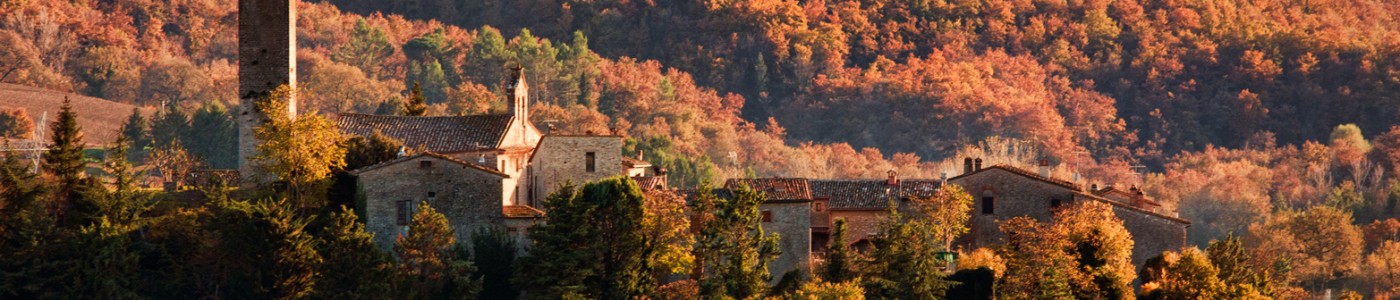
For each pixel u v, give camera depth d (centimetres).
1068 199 13775
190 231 11631
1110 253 12962
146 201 12275
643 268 11844
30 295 11269
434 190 12081
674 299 11669
